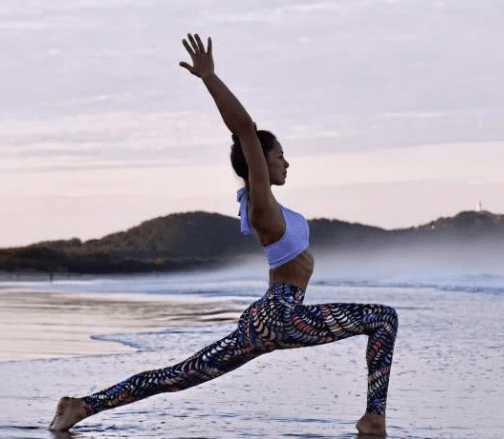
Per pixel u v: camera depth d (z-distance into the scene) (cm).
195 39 459
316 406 575
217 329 1159
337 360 825
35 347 957
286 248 464
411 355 873
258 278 4231
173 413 548
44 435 475
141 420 525
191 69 458
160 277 5072
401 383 686
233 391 642
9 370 754
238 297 2241
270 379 703
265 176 459
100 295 2467
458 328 1182
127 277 5203
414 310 1559
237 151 480
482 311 1521
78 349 933
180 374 489
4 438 466
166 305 1881
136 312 1627
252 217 464
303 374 732
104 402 495
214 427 501
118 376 712
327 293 2308
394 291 2394
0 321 1388
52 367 771
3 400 596
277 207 464
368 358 482
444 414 547
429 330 1153
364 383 680
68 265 5691
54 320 1412
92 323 1338
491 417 535
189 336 1062
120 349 929
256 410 561
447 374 735
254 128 465
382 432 480
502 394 627
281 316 465
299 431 488
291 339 469
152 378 493
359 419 523
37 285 3684
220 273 5231
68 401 493
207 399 605
